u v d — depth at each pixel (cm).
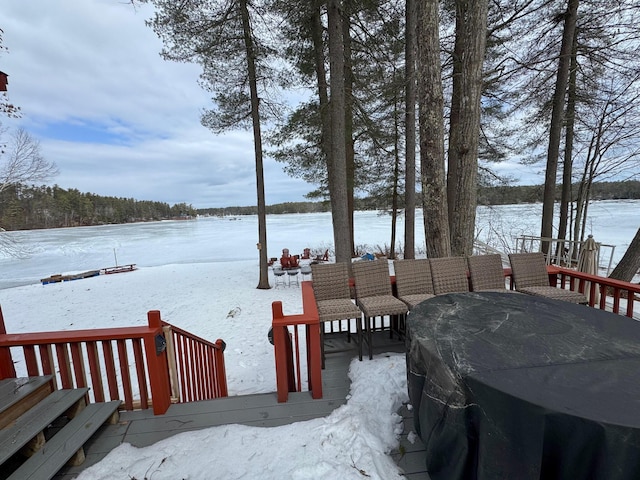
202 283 923
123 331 182
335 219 612
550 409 83
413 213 824
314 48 668
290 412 177
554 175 707
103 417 168
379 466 132
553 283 316
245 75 739
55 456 141
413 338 140
